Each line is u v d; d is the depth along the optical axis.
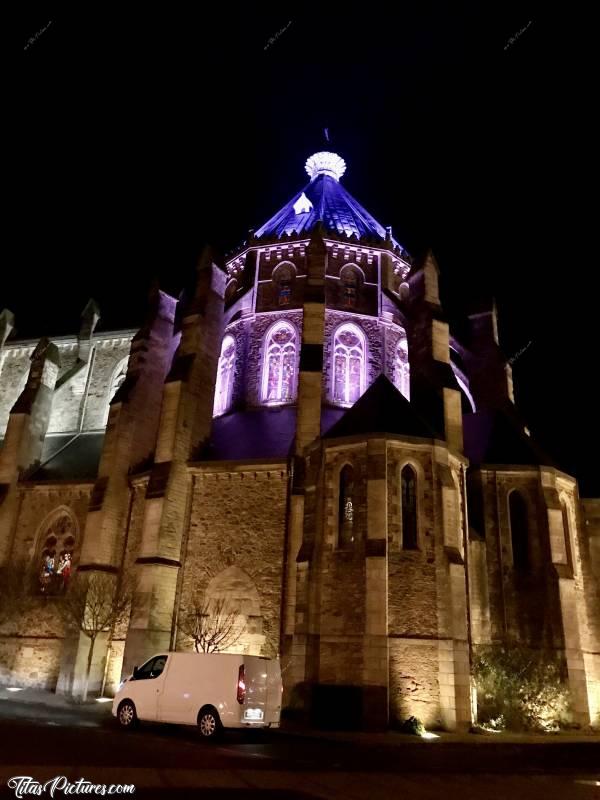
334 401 36.84
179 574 29.98
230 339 40.22
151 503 30.39
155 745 15.66
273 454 31.39
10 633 34.44
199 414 33.66
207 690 18.03
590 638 29.94
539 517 30.06
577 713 26.44
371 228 44.88
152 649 28.00
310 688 23.59
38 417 40.06
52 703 28.03
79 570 32.16
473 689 24.72
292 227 43.16
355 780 12.87
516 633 28.53
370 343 38.41
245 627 28.14
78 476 37.44
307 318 33.00
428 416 32.56
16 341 48.16
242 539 29.58
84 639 30.69
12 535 36.62
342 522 25.94
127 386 36.34
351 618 24.03
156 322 38.78
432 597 24.12
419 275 36.41
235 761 14.17
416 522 25.31
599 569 32.62
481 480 31.03
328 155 51.69
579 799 12.20
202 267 37.09
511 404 38.22
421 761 16.56
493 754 18.69
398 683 22.92
